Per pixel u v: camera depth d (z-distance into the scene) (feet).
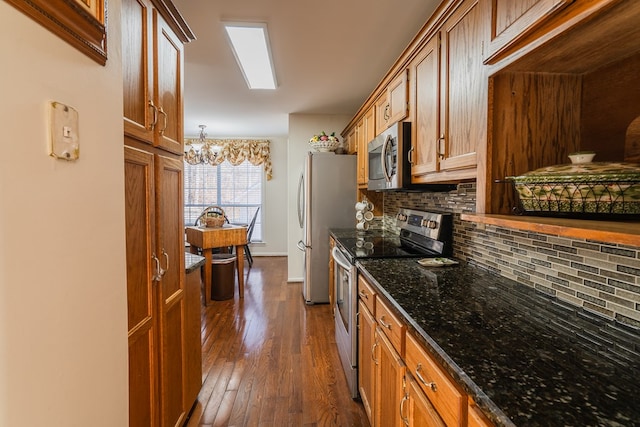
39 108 2.09
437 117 5.32
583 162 2.95
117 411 3.11
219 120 16.74
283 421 6.26
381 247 7.93
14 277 1.89
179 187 5.57
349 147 14.10
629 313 3.26
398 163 6.70
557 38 2.73
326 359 8.61
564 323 3.52
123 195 3.25
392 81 7.73
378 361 5.11
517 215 3.43
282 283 15.87
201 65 9.36
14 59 1.89
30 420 2.01
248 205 22.61
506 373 2.59
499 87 3.69
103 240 2.88
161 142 4.70
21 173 1.94
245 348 9.23
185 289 5.94
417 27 7.27
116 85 3.13
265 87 11.18
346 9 6.57
